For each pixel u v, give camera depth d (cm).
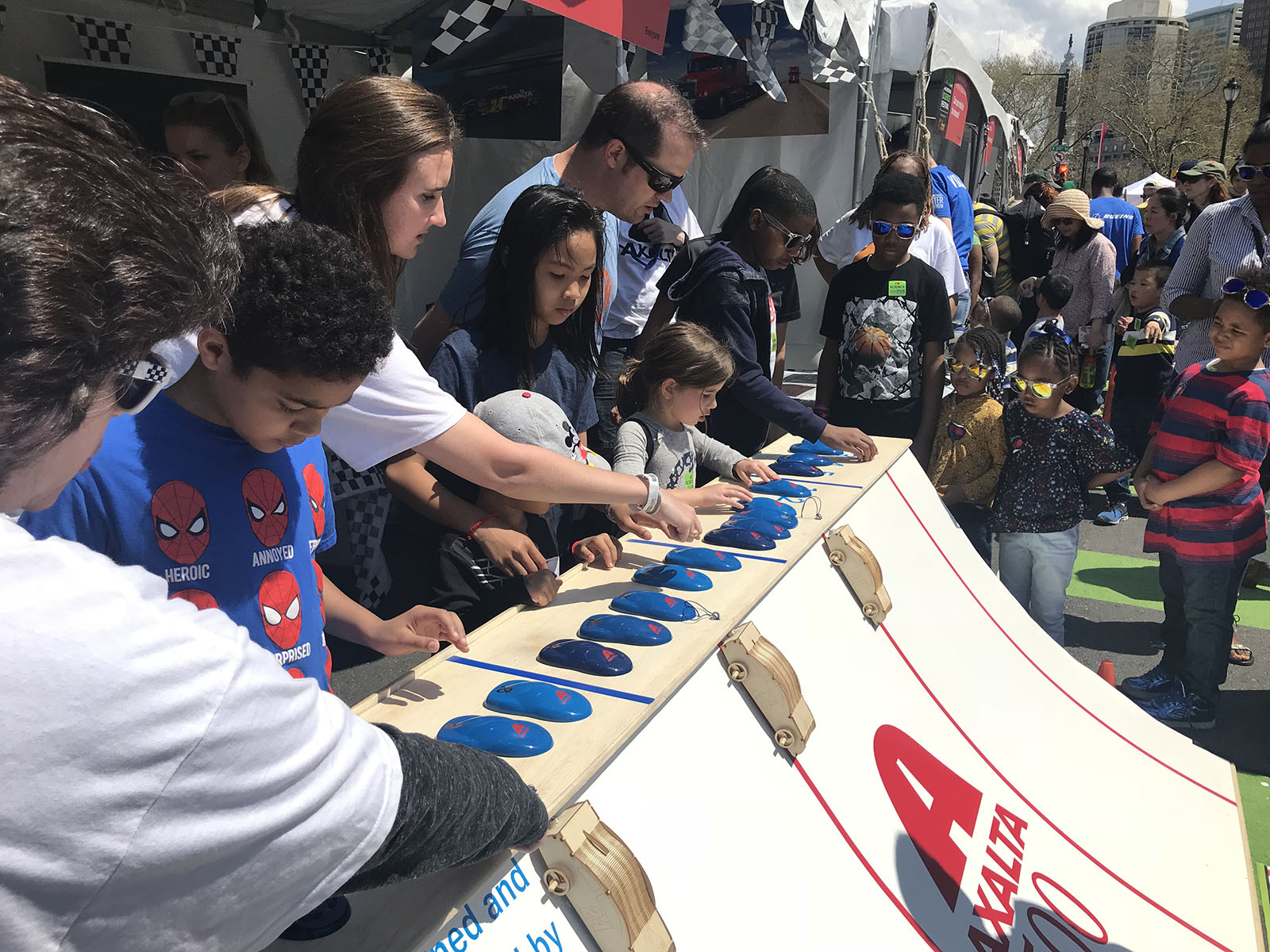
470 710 137
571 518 246
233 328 102
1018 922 187
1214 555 356
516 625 169
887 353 386
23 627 54
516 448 164
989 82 1061
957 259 575
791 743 165
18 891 55
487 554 188
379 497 281
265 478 126
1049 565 375
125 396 71
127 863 57
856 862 167
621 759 133
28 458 57
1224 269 468
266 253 103
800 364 796
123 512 111
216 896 64
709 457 283
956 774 217
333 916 97
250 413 112
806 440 332
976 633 286
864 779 186
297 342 101
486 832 89
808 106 694
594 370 252
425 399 158
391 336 112
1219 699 395
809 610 208
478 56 582
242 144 335
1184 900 226
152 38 505
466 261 253
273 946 94
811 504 255
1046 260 922
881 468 302
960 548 326
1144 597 523
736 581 191
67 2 470
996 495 383
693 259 352
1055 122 5009
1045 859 214
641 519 201
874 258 390
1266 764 351
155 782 58
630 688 142
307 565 137
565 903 113
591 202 283
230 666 63
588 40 522
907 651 242
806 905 150
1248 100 4403
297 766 66
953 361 391
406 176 172
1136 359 639
